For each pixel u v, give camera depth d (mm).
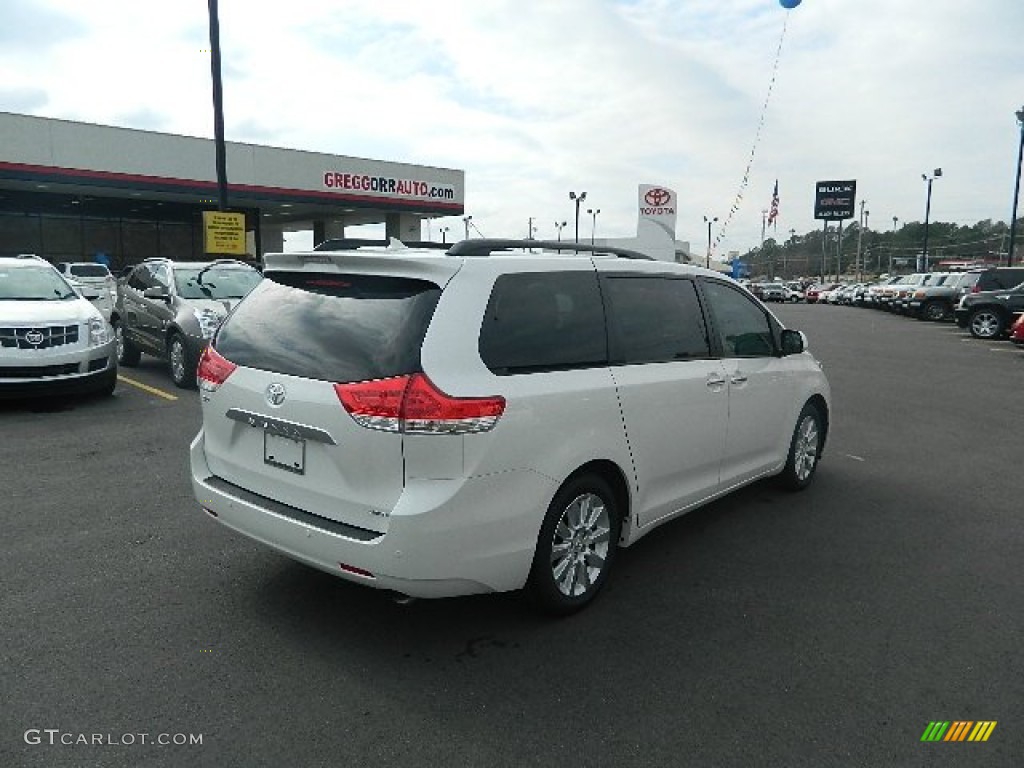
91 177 26672
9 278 8953
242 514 3557
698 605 3938
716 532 5043
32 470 5934
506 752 2715
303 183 32062
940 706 3070
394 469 3074
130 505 5168
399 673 3215
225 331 3846
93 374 8367
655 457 4137
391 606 3826
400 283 3348
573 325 3736
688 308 4570
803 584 4230
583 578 3820
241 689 3062
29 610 3668
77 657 3258
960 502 5781
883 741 2836
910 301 31781
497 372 3297
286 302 3641
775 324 5434
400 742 2756
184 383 9633
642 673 3264
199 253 36000
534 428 3350
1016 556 4695
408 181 35594
